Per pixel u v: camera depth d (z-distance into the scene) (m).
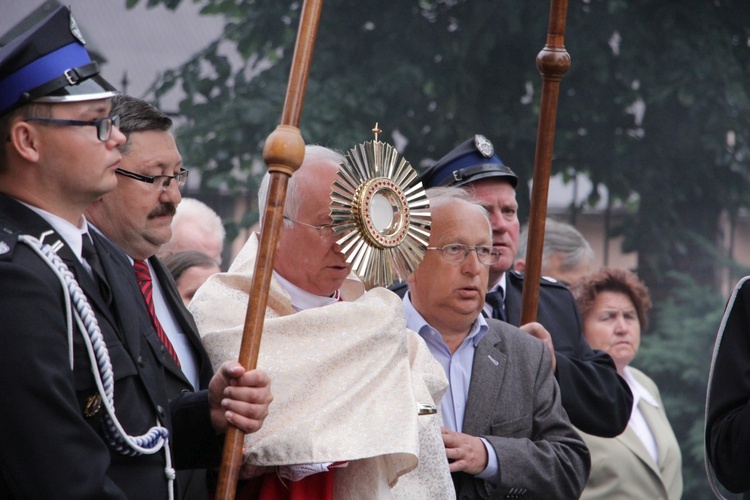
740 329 12.30
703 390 32.56
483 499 11.25
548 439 11.84
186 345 10.29
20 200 8.26
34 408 7.51
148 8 32.25
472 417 11.67
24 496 7.52
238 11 32.53
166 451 8.63
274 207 9.09
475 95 32.25
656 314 33.44
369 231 9.84
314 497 9.59
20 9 27.52
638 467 15.80
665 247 33.75
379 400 9.64
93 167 8.25
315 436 9.22
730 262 33.72
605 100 33.44
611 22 33.25
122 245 10.35
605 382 13.29
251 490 9.84
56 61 8.19
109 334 8.40
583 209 33.97
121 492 7.91
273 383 9.48
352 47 31.97
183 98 32.16
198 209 16.89
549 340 12.59
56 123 8.14
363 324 9.89
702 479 31.70
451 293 11.73
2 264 7.70
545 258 18.45
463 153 14.02
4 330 7.56
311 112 31.16
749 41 34.16
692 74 33.38
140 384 8.59
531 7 32.34
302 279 10.33
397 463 9.76
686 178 33.81
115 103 10.38
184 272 15.26
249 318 9.00
